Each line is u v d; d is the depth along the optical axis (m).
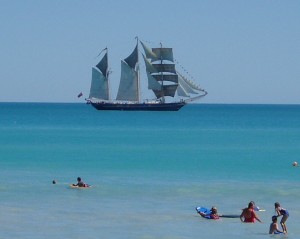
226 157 103.25
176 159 99.12
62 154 105.94
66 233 47.44
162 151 114.38
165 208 56.94
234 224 51.06
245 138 153.38
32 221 51.19
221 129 196.88
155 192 65.19
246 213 52.12
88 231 48.19
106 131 179.88
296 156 105.81
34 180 72.88
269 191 66.25
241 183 71.75
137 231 48.34
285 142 139.75
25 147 120.00
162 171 82.44
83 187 67.62
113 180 73.44
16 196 62.19
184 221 51.81
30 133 167.38
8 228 48.75
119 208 56.72
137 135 163.00
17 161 93.62
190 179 74.75
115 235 47.09
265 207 57.78
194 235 47.44
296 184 71.12
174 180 73.81
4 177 75.25
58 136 155.88
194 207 57.47
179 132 178.62
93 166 88.00
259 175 78.88
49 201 59.66
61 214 53.94
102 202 59.50
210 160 98.00
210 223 51.25
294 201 60.81
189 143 134.88
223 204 59.09
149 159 98.69
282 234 48.06
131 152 111.62
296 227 50.16
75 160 95.94
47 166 87.50
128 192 65.00
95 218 52.59
